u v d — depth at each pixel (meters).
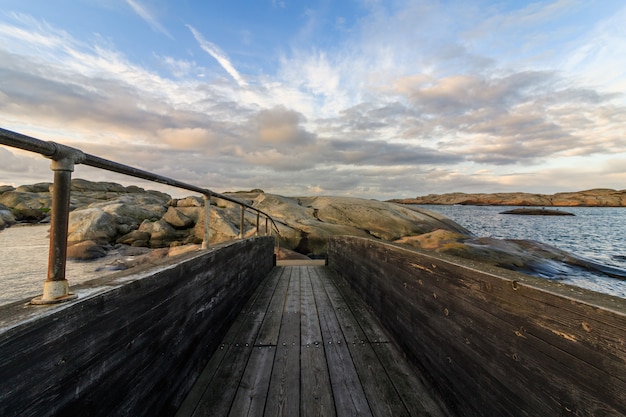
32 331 0.85
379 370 2.29
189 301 2.03
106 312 1.17
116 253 13.53
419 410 1.81
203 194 2.62
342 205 19.88
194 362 2.10
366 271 3.97
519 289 1.24
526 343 1.19
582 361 0.95
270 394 1.97
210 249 2.71
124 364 1.28
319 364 2.38
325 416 1.76
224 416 1.75
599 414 0.88
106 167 1.38
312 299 4.31
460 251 10.97
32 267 10.90
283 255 10.83
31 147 0.92
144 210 20.03
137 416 1.36
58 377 0.94
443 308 1.86
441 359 1.86
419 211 23.00
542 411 1.10
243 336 2.93
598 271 10.52
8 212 28.91
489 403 1.40
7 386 0.78
